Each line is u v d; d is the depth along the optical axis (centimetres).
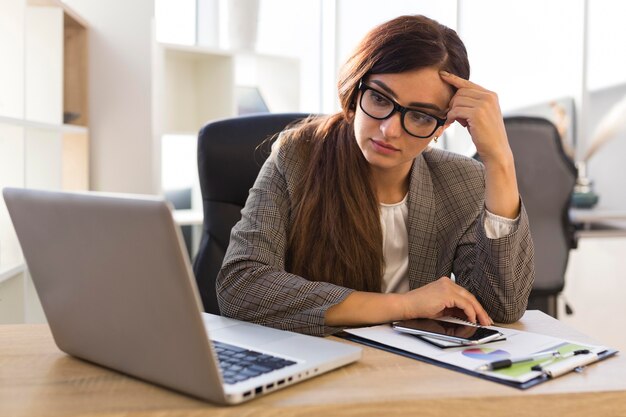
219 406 81
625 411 87
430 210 151
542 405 85
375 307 119
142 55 304
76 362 99
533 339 108
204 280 167
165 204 77
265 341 102
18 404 82
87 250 89
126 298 86
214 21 381
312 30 408
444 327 113
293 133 153
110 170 306
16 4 220
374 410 82
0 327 119
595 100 430
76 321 96
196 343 80
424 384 89
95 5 302
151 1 304
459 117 129
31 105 264
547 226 256
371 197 143
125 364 92
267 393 85
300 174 147
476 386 88
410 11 412
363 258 141
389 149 127
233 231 141
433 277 152
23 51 221
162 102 313
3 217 220
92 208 85
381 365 97
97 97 304
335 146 146
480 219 134
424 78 124
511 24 423
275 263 137
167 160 356
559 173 253
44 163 259
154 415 79
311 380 90
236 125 174
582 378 92
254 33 389
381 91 125
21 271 224
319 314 117
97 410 80
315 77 412
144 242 80
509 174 131
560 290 262
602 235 368
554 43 429
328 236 141
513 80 425
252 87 375
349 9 405
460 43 133
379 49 126
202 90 348
